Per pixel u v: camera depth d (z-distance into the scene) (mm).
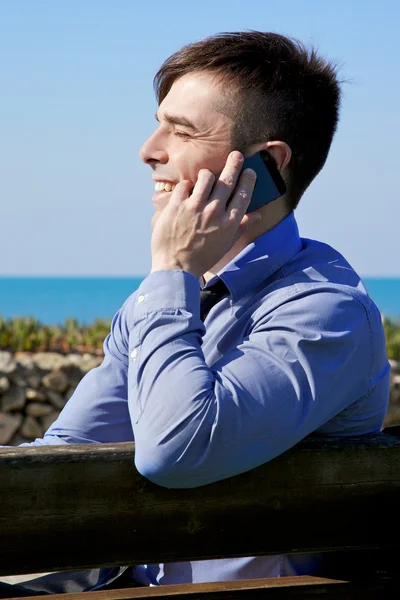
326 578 1521
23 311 123062
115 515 1395
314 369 1643
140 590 1440
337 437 1569
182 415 1495
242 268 1910
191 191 1996
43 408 7625
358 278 1945
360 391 1755
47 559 1360
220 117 1967
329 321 1704
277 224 2018
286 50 2041
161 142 2033
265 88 1979
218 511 1458
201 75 1999
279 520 1487
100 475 1381
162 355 1593
